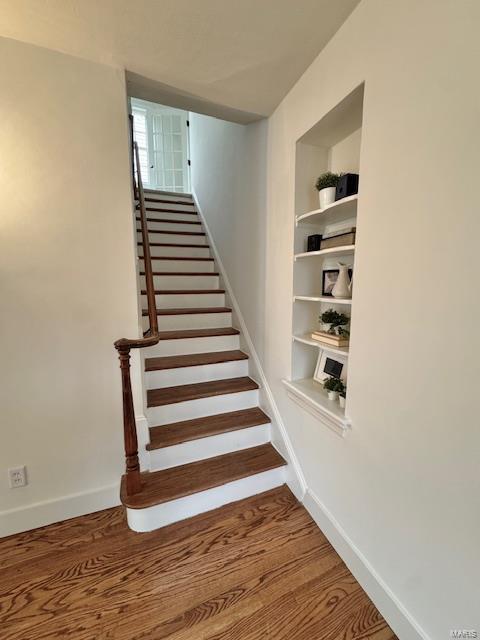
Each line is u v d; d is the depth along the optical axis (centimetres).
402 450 105
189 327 269
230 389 219
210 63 147
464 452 85
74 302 154
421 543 100
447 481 90
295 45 136
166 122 512
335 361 172
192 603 122
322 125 149
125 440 153
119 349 143
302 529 159
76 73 142
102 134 150
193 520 164
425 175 92
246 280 248
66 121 143
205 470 180
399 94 99
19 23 122
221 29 126
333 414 138
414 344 99
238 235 262
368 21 111
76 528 158
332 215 158
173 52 139
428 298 93
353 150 159
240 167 250
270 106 186
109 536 153
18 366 147
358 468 129
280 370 198
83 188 150
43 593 125
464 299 82
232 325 281
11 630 113
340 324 160
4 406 147
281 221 187
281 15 119
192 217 390
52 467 159
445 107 85
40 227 145
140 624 115
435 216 89
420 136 93
